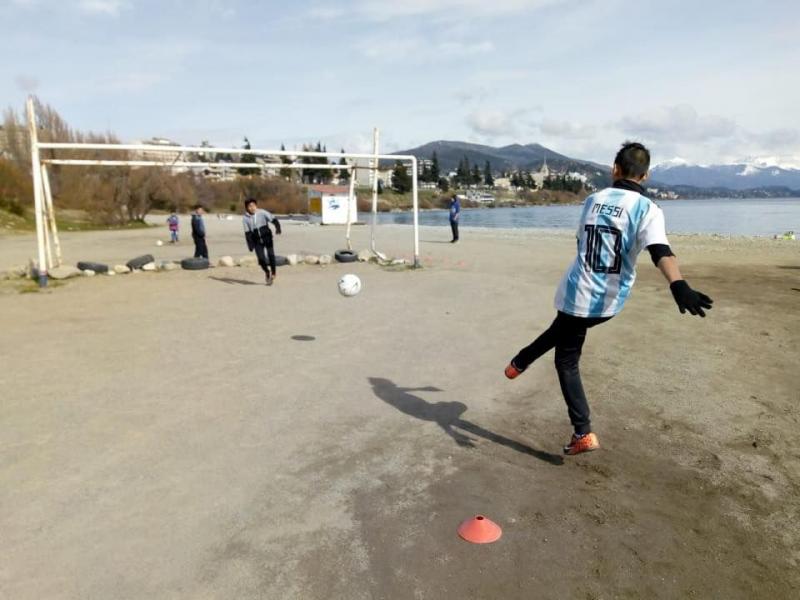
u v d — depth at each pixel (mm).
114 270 14586
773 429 4391
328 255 17828
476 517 3084
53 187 43250
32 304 10203
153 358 6500
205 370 6020
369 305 9789
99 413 4770
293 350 6840
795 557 2857
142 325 8336
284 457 3967
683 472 3742
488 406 4969
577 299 3641
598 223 3604
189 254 20797
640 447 4117
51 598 2533
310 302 10172
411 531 3072
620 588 2625
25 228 35344
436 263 15742
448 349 6840
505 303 9727
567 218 65188
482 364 6223
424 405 4996
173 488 3520
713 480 3633
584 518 3203
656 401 5000
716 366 5973
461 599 2545
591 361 6211
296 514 3238
